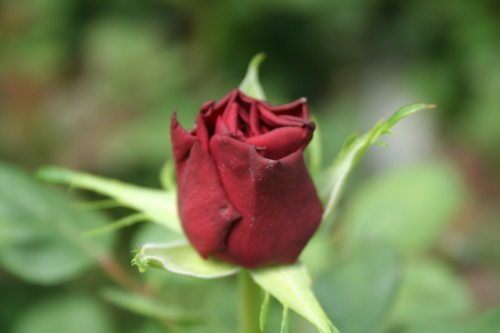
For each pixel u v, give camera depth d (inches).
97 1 39.4
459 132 48.6
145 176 34.9
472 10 46.7
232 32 38.6
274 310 17.9
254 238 14.6
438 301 18.3
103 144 35.8
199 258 14.9
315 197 14.8
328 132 40.0
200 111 14.6
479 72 46.4
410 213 19.0
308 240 14.8
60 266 17.1
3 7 40.2
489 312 16.1
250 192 14.4
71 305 19.3
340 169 15.0
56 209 17.4
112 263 17.3
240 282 15.4
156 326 17.2
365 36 45.2
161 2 39.1
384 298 16.9
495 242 39.5
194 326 16.7
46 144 37.1
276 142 14.3
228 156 14.4
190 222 14.7
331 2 39.9
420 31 46.5
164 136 35.1
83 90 38.9
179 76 37.4
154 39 38.1
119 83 37.3
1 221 17.1
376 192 19.3
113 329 20.5
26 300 27.2
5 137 36.7
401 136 46.3
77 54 39.9
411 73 46.6
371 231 18.9
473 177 48.2
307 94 42.5
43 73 39.0
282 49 40.8
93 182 15.7
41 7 39.6
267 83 40.5
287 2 38.0
